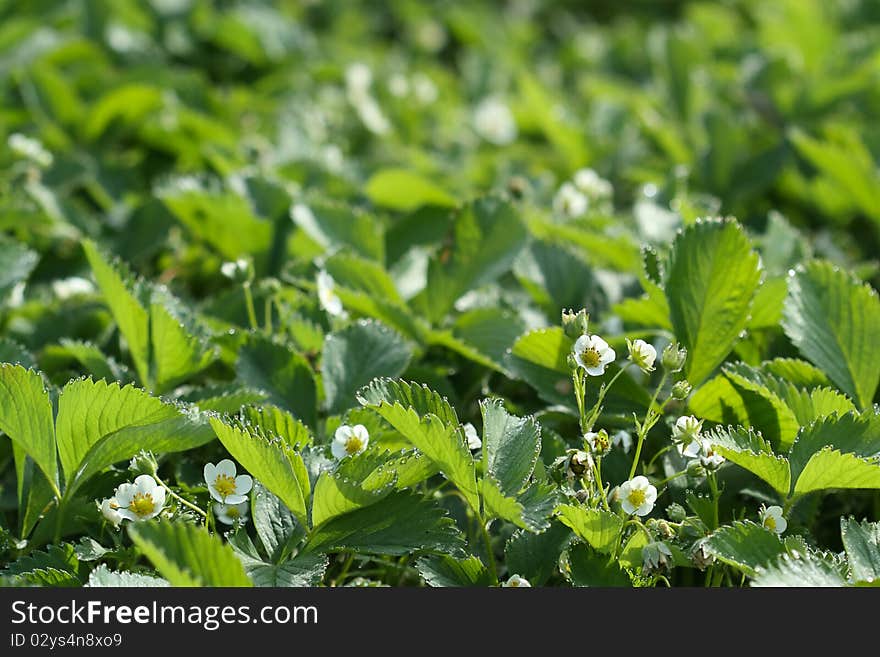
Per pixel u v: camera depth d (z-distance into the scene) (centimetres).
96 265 463
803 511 434
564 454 424
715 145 786
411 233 655
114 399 376
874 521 459
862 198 716
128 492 371
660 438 448
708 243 456
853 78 859
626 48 1137
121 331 489
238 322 547
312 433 445
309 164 741
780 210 812
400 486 377
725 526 367
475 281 544
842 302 467
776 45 1054
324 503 362
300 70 986
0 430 405
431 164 777
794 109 865
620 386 455
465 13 1164
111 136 796
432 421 348
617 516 360
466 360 519
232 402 419
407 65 1098
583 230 608
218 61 995
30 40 900
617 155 862
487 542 377
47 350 507
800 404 427
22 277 529
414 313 554
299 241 624
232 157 748
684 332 452
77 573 379
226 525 416
